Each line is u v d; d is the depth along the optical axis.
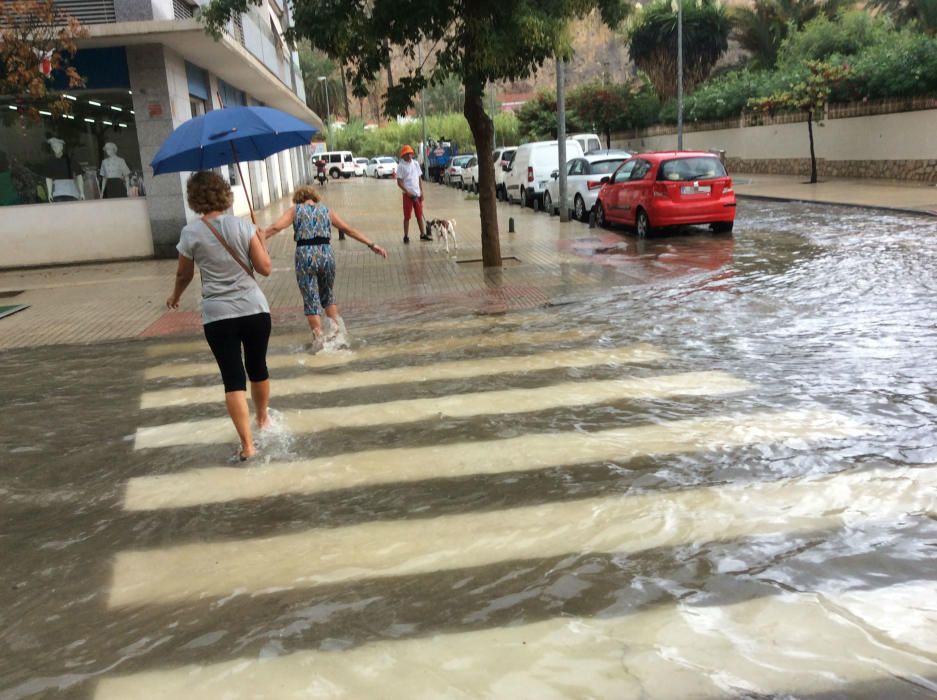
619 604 3.33
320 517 4.29
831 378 6.32
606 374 6.74
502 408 5.96
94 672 3.03
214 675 2.98
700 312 9.00
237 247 5.11
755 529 3.92
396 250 15.46
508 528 4.05
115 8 14.92
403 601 3.43
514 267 12.84
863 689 2.75
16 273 15.31
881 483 4.38
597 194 18.92
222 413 6.20
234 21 19.94
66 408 6.53
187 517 4.37
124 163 15.84
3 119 15.48
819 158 31.30
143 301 11.48
